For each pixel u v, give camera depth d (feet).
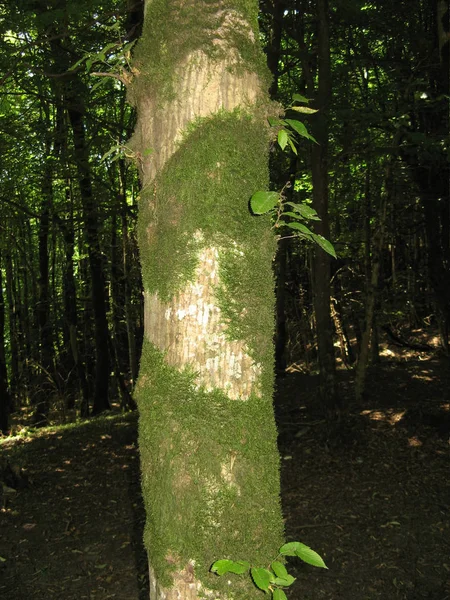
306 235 5.73
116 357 43.29
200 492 4.87
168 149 5.21
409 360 41.34
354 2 24.36
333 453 23.71
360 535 17.44
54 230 37.88
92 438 29.50
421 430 24.99
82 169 31.01
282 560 5.08
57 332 54.95
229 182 5.06
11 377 54.54
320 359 25.26
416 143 22.81
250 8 5.49
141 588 15.19
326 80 23.72
